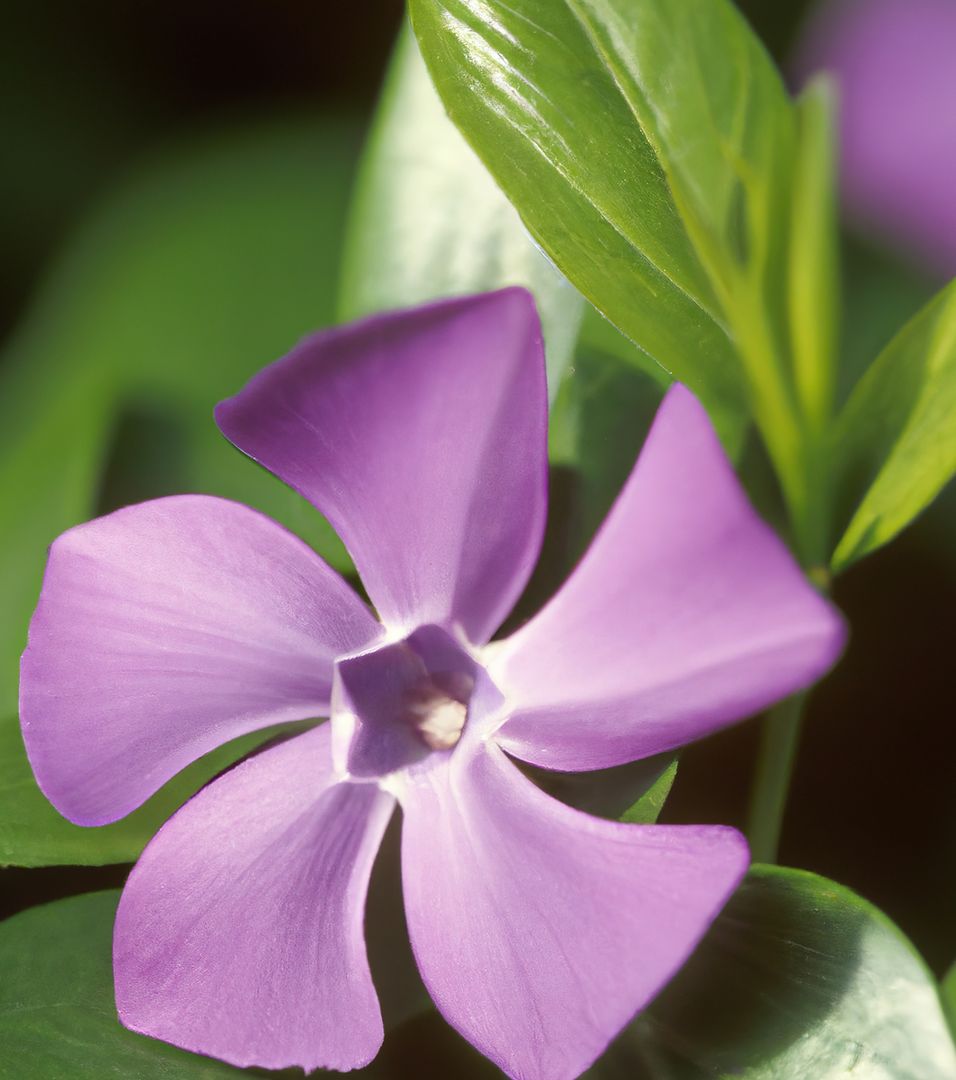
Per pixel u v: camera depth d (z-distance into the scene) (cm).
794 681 15
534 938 16
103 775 17
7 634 20
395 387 16
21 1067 17
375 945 17
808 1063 16
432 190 19
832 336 17
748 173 17
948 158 20
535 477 16
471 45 17
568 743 16
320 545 19
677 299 17
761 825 17
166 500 17
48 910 17
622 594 16
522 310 16
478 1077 17
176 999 17
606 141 17
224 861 17
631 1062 17
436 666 17
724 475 15
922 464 17
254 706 17
